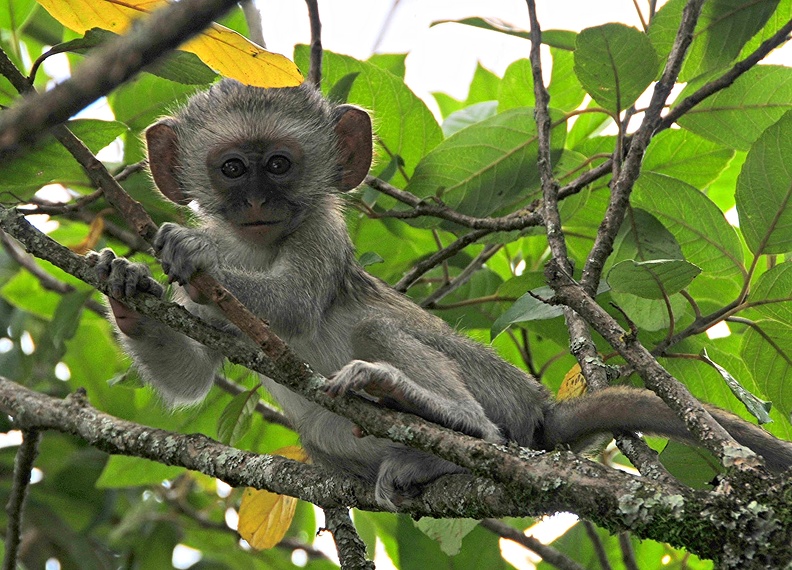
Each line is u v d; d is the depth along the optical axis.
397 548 11.43
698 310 8.55
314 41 10.16
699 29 9.25
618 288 7.26
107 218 11.68
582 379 9.12
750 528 4.94
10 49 11.13
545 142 8.32
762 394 8.88
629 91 8.42
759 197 8.41
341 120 10.02
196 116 9.79
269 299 8.70
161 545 12.36
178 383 9.41
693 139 10.23
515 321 8.18
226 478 8.33
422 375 8.68
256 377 10.07
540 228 10.06
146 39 3.08
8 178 8.17
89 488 12.52
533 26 8.84
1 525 12.45
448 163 10.23
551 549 10.82
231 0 3.05
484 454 5.99
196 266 7.50
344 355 9.30
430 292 11.79
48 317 12.70
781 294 8.26
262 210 9.22
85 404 9.30
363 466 8.94
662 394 5.93
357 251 11.78
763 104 9.49
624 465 11.48
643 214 9.43
